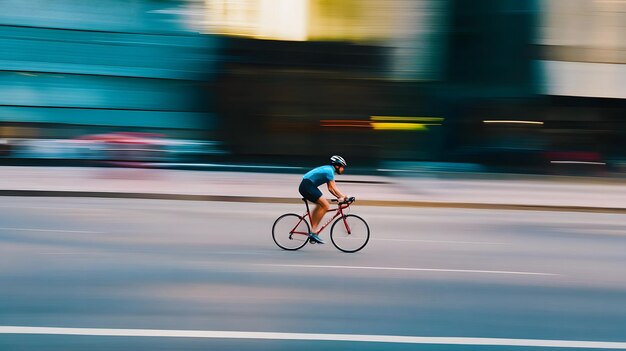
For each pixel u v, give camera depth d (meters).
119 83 27.72
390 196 17.44
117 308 6.36
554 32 29.55
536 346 5.62
